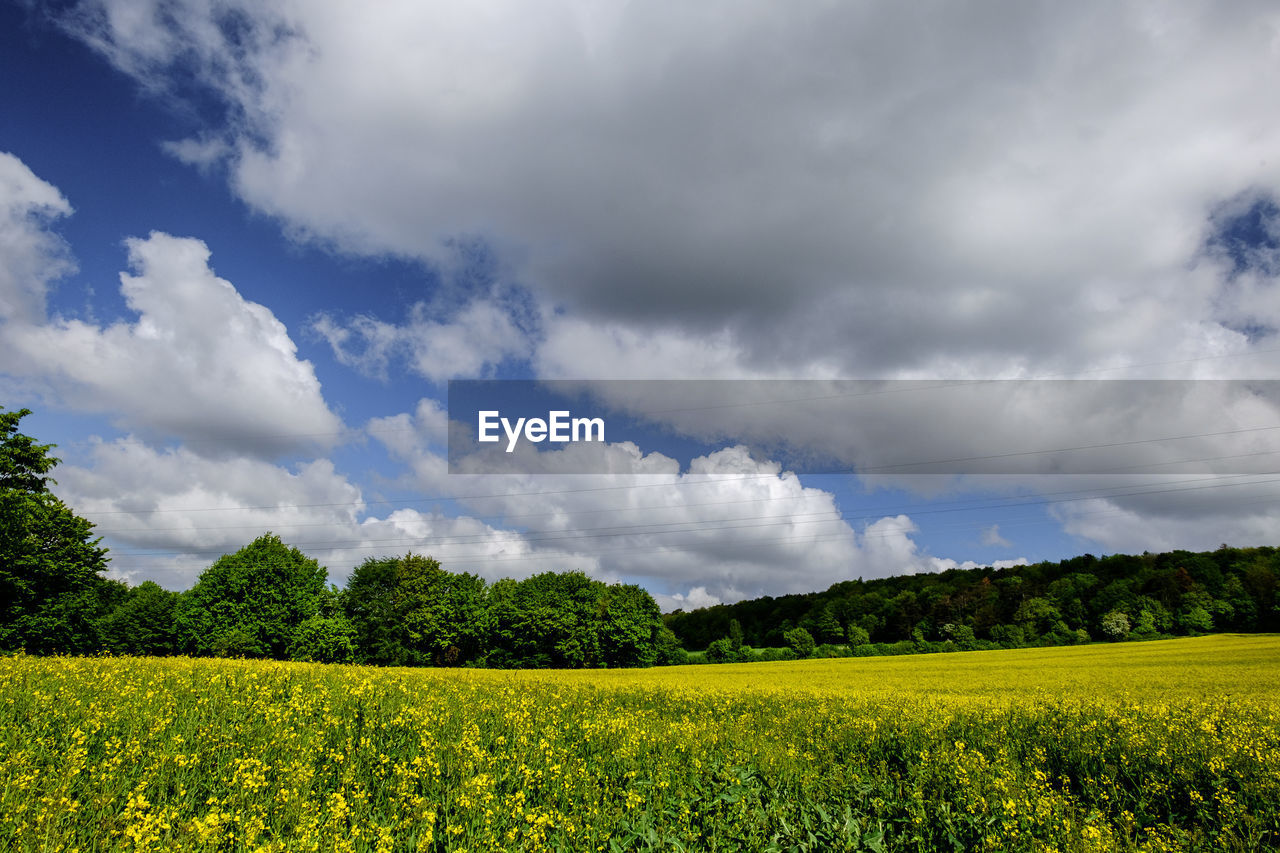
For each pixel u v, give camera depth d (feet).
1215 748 33.01
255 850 15.92
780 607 368.68
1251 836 23.50
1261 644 230.89
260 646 226.17
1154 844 21.88
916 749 35.17
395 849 18.25
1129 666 166.71
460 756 26.21
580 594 303.27
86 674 40.32
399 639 249.75
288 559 245.24
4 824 16.05
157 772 21.33
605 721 37.73
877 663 221.66
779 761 30.25
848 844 20.70
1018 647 294.46
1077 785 31.22
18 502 136.56
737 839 20.57
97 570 161.48
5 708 27.91
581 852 19.29
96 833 16.51
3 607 142.41
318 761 25.32
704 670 216.74
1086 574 343.05
